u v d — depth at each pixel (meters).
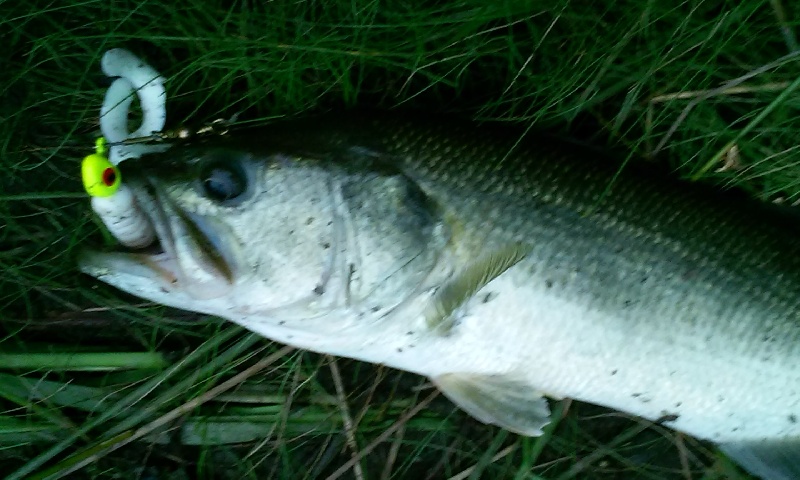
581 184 0.29
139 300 0.34
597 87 0.32
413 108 0.31
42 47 0.32
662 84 0.32
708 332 0.30
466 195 0.28
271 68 0.32
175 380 0.34
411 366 0.30
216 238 0.26
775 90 0.32
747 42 0.32
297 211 0.27
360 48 0.31
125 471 0.34
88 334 0.35
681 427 0.32
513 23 0.32
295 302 0.27
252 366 0.34
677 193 0.30
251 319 0.28
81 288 0.34
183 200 0.26
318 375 0.35
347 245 0.27
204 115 0.33
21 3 0.32
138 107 0.33
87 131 0.33
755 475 0.33
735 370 0.30
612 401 0.31
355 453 0.34
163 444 0.35
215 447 0.35
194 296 0.27
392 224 0.28
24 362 0.33
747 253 0.30
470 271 0.28
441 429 0.35
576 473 0.35
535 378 0.30
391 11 0.32
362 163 0.27
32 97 0.33
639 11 0.31
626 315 0.29
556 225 0.29
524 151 0.29
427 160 0.28
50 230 0.34
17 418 0.33
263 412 0.35
